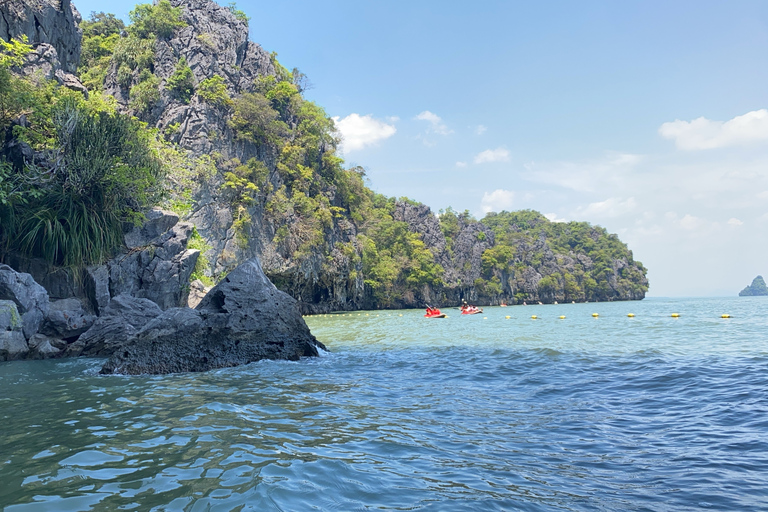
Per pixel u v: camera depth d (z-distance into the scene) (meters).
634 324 28.75
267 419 6.96
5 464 5.01
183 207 29.05
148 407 7.73
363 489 4.37
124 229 20.72
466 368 12.04
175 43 47.00
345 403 8.11
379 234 87.06
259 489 4.30
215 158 44.47
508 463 5.17
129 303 16.34
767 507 4.04
